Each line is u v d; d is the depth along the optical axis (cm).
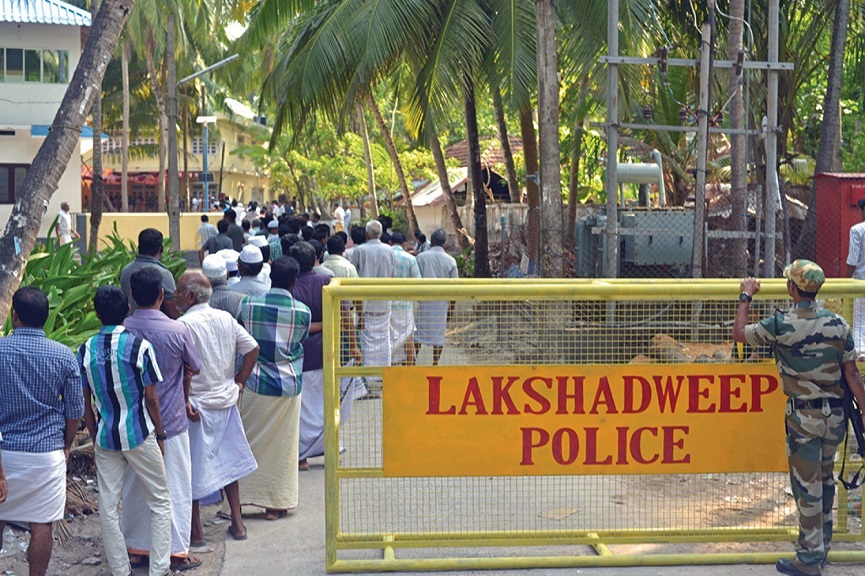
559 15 1425
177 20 3678
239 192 6619
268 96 1906
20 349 487
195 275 593
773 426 548
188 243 2969
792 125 1847
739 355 554
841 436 519
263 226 1983
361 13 1484
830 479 529
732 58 1027
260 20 1772
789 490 660
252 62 4306
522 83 1448
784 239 1145
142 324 540
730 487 669
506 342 542
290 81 1564
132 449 511
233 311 685
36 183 645
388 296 531
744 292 532
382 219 1549
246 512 663
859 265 854
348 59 1495
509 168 2200
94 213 1997
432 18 1519
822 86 2139
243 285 737
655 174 1437
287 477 643
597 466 543
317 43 1503
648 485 673
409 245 2356
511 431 539
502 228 1546
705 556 547
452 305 545
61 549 601
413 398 537
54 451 493
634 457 544
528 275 1423
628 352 547
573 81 1903
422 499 588
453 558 551
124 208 4322
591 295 536
